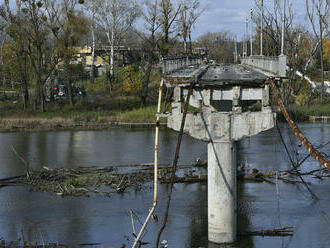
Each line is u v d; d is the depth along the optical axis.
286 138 36.31
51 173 23.16
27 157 29.50
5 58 60.44
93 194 19.44
